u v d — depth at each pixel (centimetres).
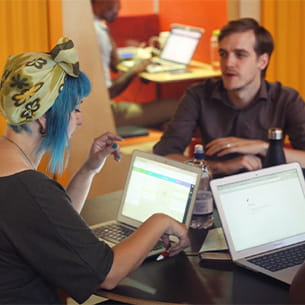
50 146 166
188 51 509
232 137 269
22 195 153
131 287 169
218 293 165
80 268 154
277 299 161
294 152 270
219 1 486
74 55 164
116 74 559
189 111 298
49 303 162
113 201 240
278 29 409
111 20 475
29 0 337
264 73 293
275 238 192
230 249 181
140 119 481
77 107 172
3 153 161
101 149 211
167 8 547
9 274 156
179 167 204
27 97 159
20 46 340
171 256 187
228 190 188
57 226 153
